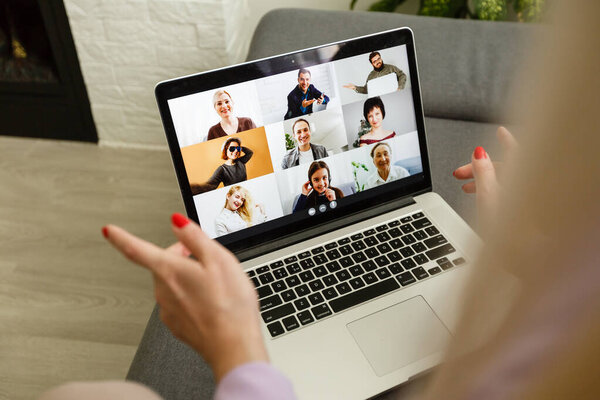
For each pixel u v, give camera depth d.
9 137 1.96
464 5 1.68
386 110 0.78
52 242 1.61
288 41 1.16
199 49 1.68
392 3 1.74
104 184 1.80
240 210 0.73
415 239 0.76
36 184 1.79
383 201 0.81
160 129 1.89
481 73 1.08
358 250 0.75
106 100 1.84
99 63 1.75
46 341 1.37
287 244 0.76
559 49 0.10
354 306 0.68
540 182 0.11
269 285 0.71
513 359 0.13
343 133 0.77
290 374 0.61
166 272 0.37
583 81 0.09
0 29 1.83
